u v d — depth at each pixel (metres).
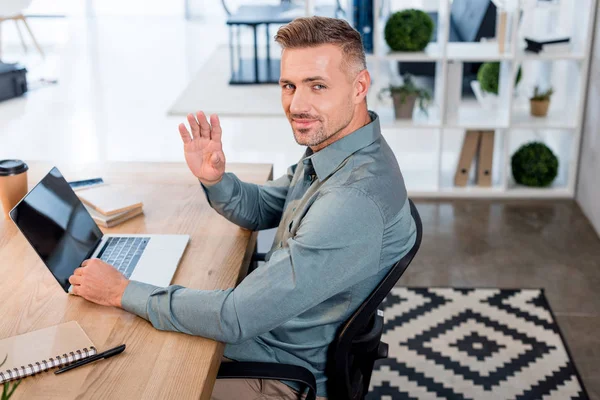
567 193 4.33
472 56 4.14
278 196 2.16
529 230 3.96
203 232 2.11
